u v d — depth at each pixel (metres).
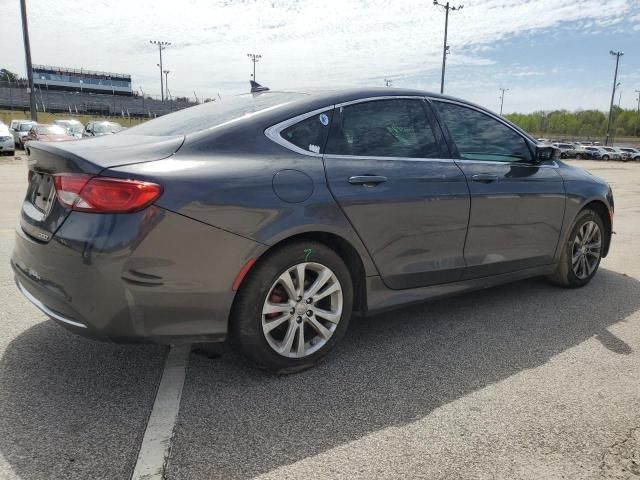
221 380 2.87
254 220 2.63
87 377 2.85
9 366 2.95
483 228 3.71
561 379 2.98
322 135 3.04
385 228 3.15
